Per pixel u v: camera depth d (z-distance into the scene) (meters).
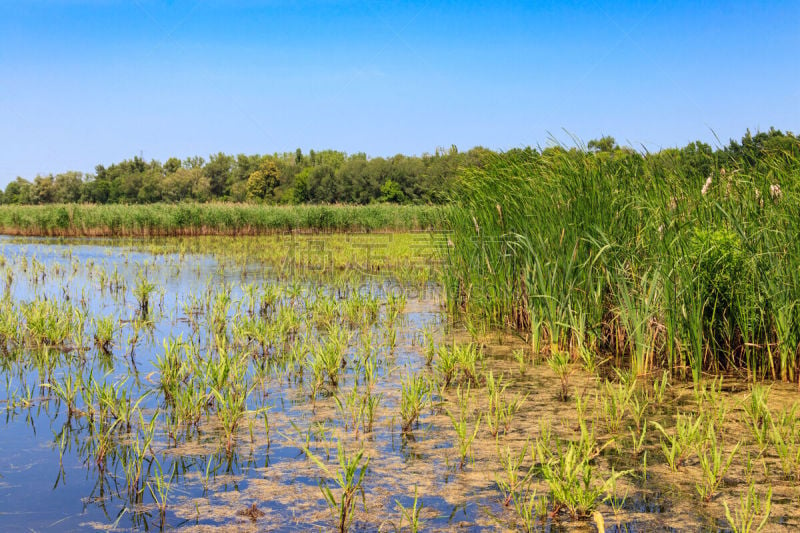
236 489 3.89
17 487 3.92
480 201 9.63
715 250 6.20
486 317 9.39
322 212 35.66
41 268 15.54
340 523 3.36
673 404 5.46
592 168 7.85
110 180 86.25
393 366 6.89
